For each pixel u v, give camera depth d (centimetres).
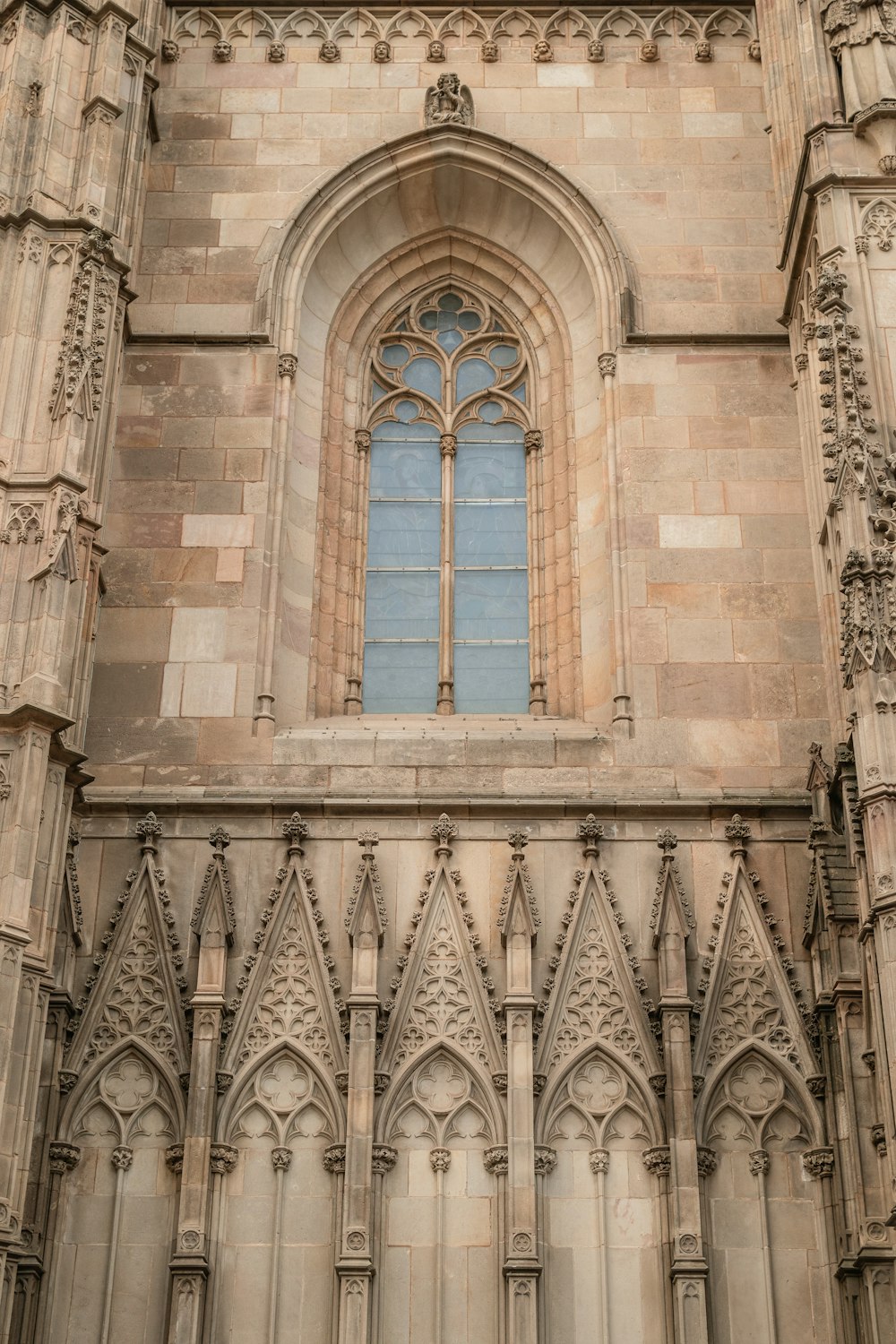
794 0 3328
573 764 3000
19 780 2617
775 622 3109
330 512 3325
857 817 2642
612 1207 2667
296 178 3500
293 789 2972
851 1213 2606
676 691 3056
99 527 2828
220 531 3183
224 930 2814
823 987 2764
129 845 2923
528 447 3403
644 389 3303
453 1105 2727
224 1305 2609
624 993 2795
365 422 3434
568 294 3491
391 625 3281
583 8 3662
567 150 3531
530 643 3253
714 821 2938
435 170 3519
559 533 3306
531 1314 2567
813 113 3148
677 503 3206
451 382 3472
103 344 2961
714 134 3547
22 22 3203
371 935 2803
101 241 3025
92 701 3044
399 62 3625
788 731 3020
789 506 3203
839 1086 2695
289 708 3127
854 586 2653
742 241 3444
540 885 2888
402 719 3139
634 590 3133
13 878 2553
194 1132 2672
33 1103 2541
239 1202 2669
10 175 3062
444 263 3562
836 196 3028
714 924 2856
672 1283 2589
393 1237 2652
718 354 3334
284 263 3412
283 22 3653
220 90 3584
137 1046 2761
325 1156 2689
